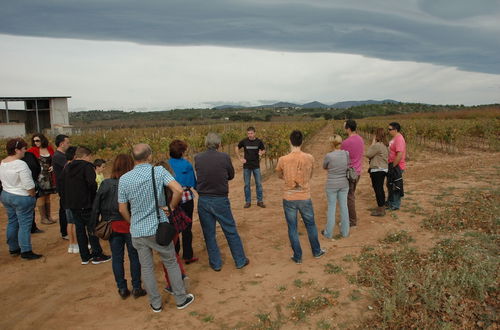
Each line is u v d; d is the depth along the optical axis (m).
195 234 6.20
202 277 4.48
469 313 3.34
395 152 6.31
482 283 3.58
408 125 22.73
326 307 3.57
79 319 3.61
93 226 3.89
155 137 20.53
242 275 4.47
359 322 3.31
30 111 37.75
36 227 6.54
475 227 5.39
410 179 9.82
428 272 3.89
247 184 7.80
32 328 3.46
